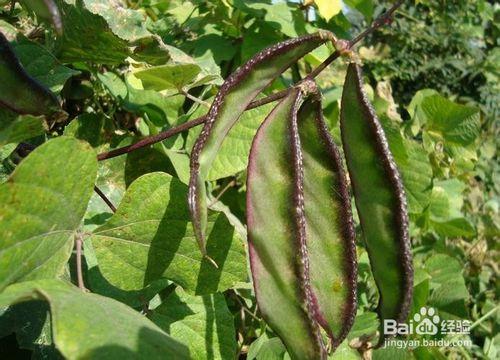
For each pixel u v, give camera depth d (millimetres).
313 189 238
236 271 247
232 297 412
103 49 316
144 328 173
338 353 362
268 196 218
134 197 231
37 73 279
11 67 214
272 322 216
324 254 239
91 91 377
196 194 203
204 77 345
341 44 222
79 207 209
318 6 440
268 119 224
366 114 220
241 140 341
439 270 581
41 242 196
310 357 210
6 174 278
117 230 233
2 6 329
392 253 222
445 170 633
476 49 1648
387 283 225
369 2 510
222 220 242
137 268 239
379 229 224
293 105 222
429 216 608
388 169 219
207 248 244
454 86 1672
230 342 294
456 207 653
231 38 492
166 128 389
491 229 934
